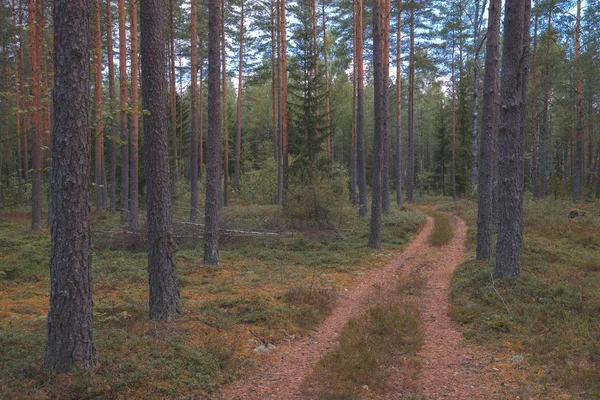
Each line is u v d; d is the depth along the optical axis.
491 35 12.12
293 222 18.64
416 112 61.06
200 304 8.28
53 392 4.44
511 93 9.03
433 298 9.57
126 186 20.41
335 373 5.52
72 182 4.83
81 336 4.90
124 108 6.77
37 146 20.09
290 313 8.12
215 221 12.62
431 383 5.29
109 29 21.55
